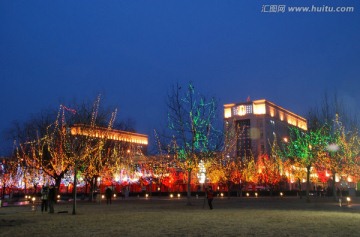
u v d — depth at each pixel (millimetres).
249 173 81688
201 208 32938
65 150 44188
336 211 27906
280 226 17406
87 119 47469
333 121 50250
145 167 76250
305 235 14258
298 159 53500
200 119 40812
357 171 50094
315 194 75312
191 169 39500
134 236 14234
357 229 16172
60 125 50219
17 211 29969
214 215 24281
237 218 21859
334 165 46688
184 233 14984
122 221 20422
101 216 24078
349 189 61406
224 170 67750
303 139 52188
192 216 23516
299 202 45156
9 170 64188
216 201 50469
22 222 20281
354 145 49750
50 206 27688
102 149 49281
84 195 61688
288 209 30656
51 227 17719
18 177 64500
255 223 18844
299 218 21688
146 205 39219
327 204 39375
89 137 45375
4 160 65625
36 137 52406
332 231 15477
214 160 43844
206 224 18453
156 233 15047
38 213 27484
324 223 18766
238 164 78375
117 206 37375
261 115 138500
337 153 47250
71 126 46375
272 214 24906
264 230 15852
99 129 49906
